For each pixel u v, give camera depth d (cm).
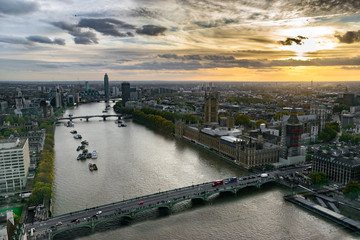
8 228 15588
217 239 19975
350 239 19962
